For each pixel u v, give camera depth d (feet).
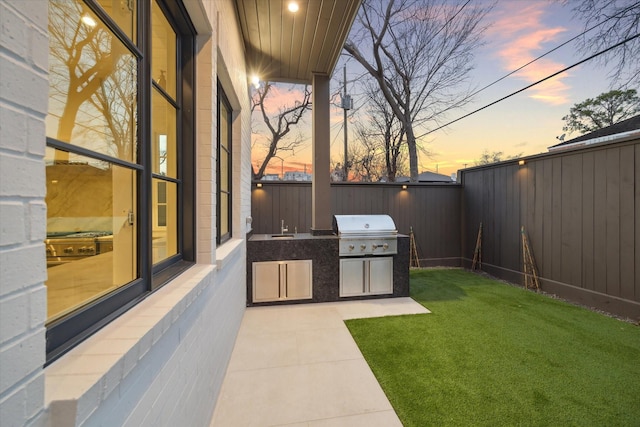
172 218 5.41
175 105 5.27
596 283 12.44
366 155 35.58
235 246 8.49
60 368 2.09
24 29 1.59
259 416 5.92
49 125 3.33
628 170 11.48
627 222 11.48
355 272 13.20
